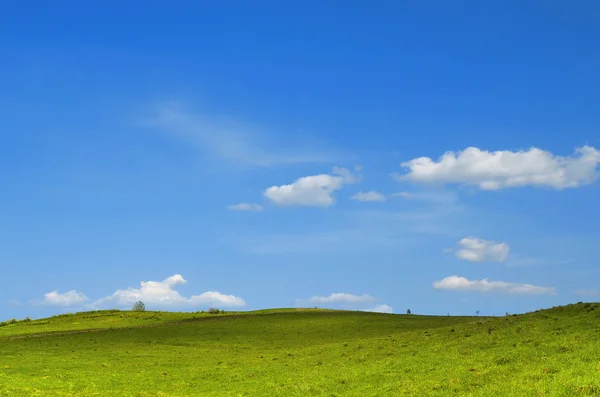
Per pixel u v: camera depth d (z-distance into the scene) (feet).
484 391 105.40
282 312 391.04
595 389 92.27
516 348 144.46
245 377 164.55
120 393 146.61
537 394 96.22
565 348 132.87
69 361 206.69
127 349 241.76
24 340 272.51
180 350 238.07
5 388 146.82
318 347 217.97
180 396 142.10
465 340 171.32
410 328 286.46
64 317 387.75
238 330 299.99
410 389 118.11
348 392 126.41
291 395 131.34
